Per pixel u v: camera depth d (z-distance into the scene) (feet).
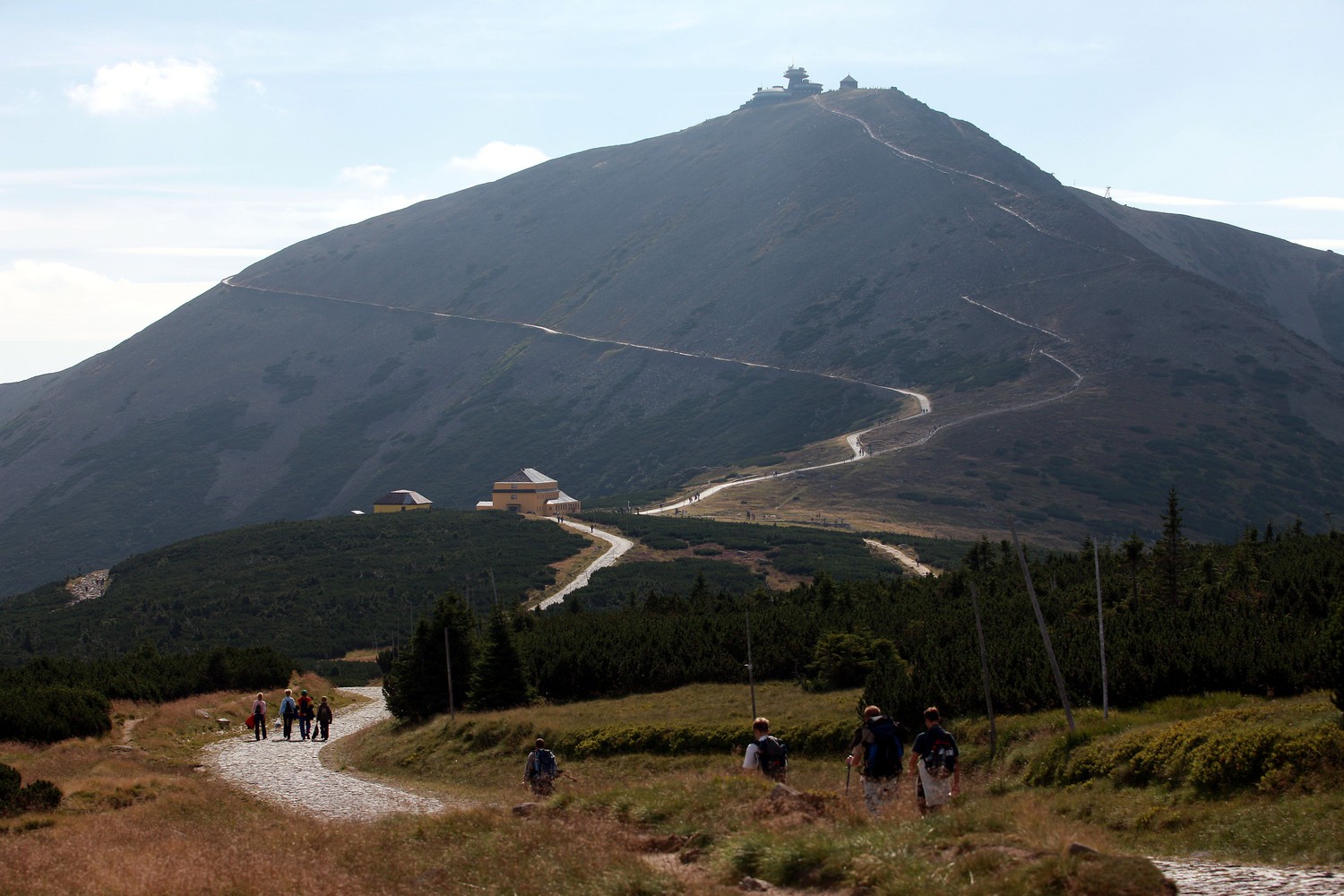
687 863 47.67
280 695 192.13
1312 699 80.69
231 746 136.26
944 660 118.21
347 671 302.66
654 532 480.64
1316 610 128.98
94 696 143.84
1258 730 61.36
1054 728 90.84
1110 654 104.22
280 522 545.03
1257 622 113.91
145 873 47.65
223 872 47.65
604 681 158.10
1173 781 63.93
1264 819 52.08
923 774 51.06
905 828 42.91
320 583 408.46
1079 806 65.87
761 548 435.94
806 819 49.62
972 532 546.26
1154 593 153.38
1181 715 84.33
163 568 457.68
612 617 213.66
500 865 47.16
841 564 402.93
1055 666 85.30
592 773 111.04
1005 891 34.22
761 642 163.73
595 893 41.42
